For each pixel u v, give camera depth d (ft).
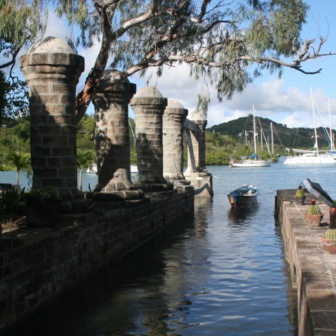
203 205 96.84
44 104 39.01
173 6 48.55
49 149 38.99
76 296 33.55
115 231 45.60
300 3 44.78
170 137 87.86
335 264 25.23
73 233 35.47
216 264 43.73
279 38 43.62
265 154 407.85
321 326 16.56
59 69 38.73
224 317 29.19
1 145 95.71
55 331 26.73
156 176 70.79
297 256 29.55
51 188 35.76
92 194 53.47
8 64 52.26
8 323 26.13
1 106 55.26
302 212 47.44
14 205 38.58
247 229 64.75
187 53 50.93
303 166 341.00
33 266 29.04
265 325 27.66
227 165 379.96
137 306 31.42
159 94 70.18
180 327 27.61
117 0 43.88
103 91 52.75
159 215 63.77
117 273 40.47
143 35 51.62
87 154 96.53
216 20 47.85
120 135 53.93
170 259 46.01
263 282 37.22
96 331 26.91
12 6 39.83
